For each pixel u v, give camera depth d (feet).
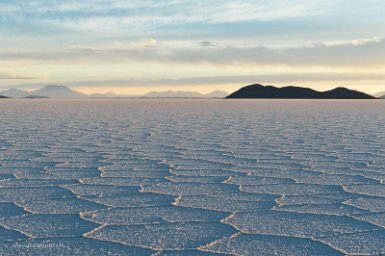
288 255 8.88
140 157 22.52
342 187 15.21
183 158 22.17
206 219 11.34
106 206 12.59
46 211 12.02
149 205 12.70
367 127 42.55
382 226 10.72
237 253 9.00
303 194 14.14
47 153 23.97
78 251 9.07
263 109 97.55
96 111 84.74
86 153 23.99
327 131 38.14
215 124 47.16
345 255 8.89
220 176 17.25
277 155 23.29
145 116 64.80
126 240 9.73
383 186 15.40
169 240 9.74
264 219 11.33
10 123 47.85
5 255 8.86
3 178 16.75
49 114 70.79
